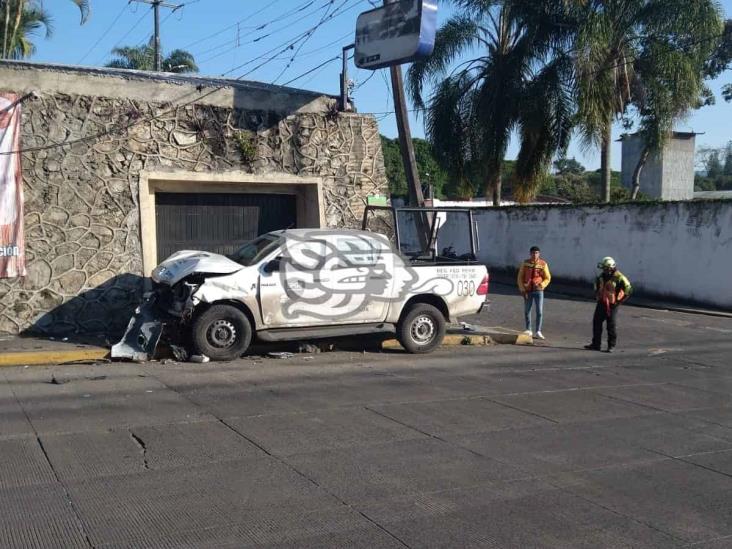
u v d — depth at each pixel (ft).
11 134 40.19
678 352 45.42
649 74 87.40
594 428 26.13
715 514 18.15
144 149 43.78
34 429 23.34
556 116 87.40
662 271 74.64
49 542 15.21
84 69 43.91
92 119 42.37
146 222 43.60
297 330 37.78
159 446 21.98
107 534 15.69
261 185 47.91
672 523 17.48
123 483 18.79
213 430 23.90
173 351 36.42
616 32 85.40
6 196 40.11
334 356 39.27
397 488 19.16
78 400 27.50
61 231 41.63
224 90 46.01
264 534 15.98
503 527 16.87
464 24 93.61
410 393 30.55
